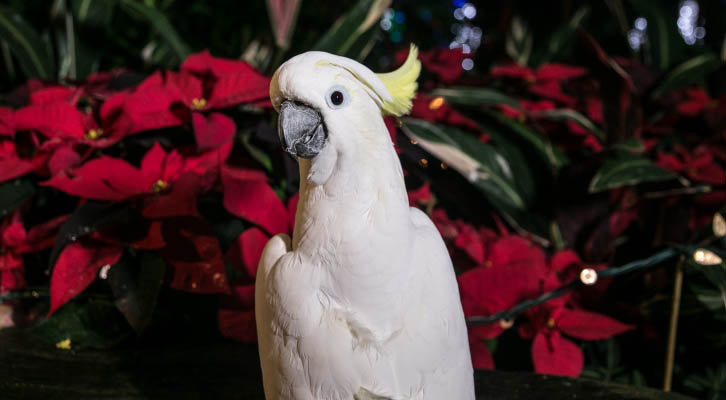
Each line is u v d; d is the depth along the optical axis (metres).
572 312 1.39
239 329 1.29
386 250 0.85
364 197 0.84
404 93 0.90
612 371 1.51
